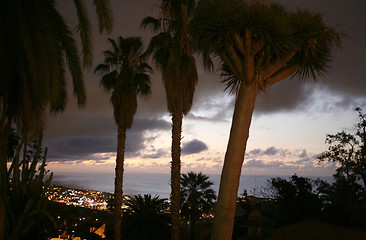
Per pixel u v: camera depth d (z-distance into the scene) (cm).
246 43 504
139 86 1881
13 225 571
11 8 684
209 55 543
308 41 532
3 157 603
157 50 1433
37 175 616
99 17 735
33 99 703
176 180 1357
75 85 876
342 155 2383
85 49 787
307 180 2620
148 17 1450
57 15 806
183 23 1238
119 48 1888
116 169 1769
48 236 700
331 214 2020
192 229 2444
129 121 1802
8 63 672
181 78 1330
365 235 1143
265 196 2805
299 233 1304
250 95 509
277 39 502
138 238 2030
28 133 665
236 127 504
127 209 2114
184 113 1373
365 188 2283
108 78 1862
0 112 670
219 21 511
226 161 498
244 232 1830
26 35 704
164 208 2130
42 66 714
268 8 515
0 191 577
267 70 522
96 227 2958
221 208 483
